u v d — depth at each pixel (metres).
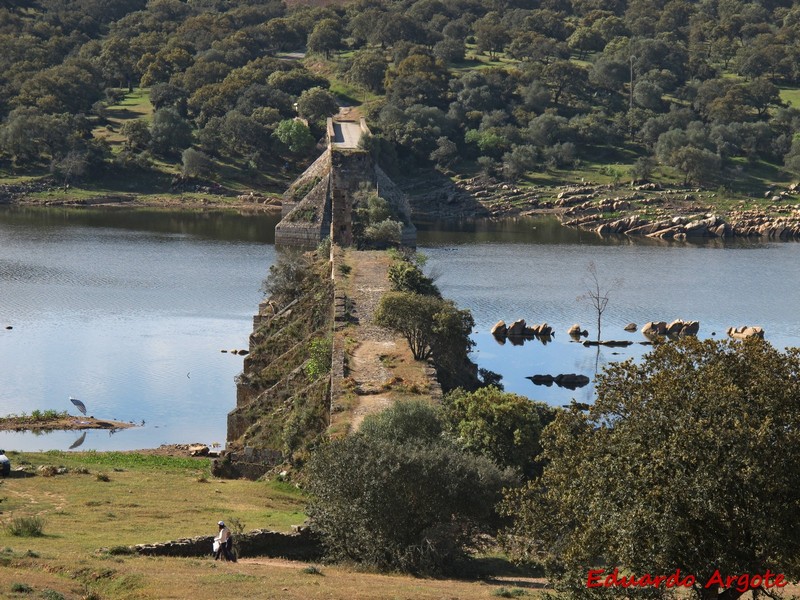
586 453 73.75
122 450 162.75
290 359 176.12
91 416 181.38
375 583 84.00
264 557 96.81
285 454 141.12
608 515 69.88
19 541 90.94
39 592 71.75
